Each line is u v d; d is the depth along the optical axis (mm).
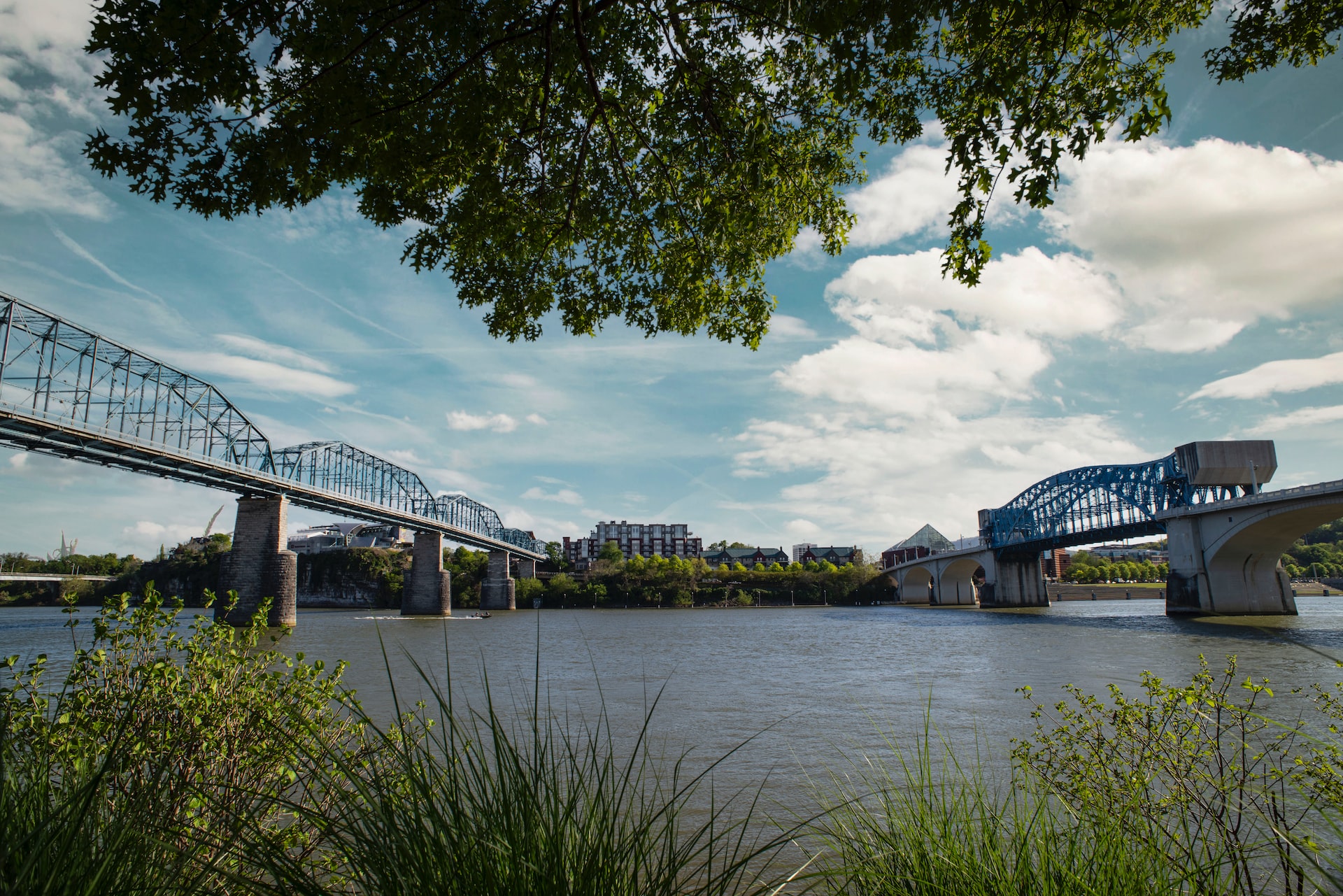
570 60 8336
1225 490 83188
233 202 7574
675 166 10422
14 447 59125
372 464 120938
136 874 2660
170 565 124188
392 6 6992
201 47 6496
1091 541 106062
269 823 4020
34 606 149125
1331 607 109062
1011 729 18016
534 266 11016
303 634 71250
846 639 59750
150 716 4219
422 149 8352
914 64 8844
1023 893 3645
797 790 11883
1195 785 4742
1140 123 6754
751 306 11812
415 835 2613
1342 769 4582
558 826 2793
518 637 66500
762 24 8523
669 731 18109
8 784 2834
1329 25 7898
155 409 73438
